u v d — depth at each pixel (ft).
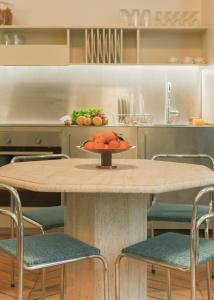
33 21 15.47
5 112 15.64
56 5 15.48
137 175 7.03
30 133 13.69
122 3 15.47
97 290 7.47
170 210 9.26
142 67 15.56
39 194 13.76
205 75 15.11
